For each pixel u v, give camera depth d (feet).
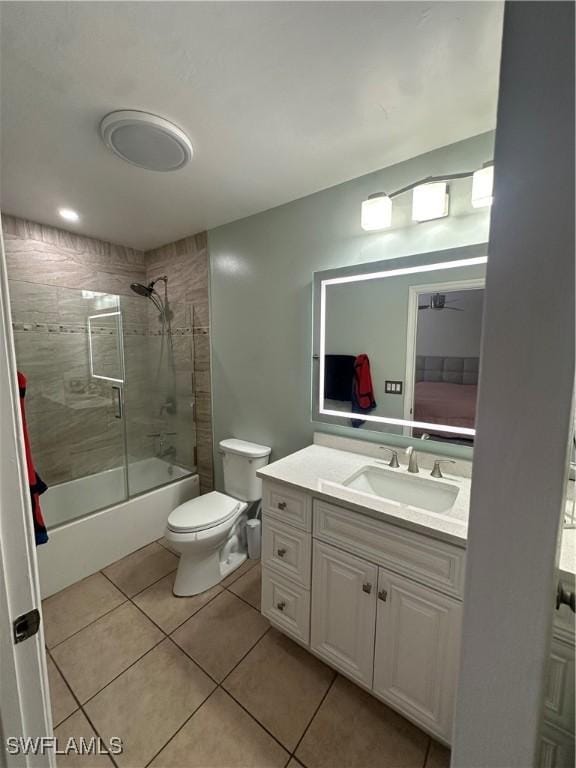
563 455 1.14
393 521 3.55
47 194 5.79
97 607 5.61
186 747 3.65
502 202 1.15
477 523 1.31
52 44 2.92
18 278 6.95
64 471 7.77
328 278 5.64
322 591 4.25
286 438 6.70
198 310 7.98
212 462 8.24
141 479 8.27
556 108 1.06
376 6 2.64
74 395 7.86
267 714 3.96
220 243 7.32
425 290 4.86
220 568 6.42
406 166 4.80
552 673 1.54
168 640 4.96
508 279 1.16
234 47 2.99
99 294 8.11
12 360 1.73
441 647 3.38
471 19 2.73
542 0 1.06
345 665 4.11
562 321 1.10
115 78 3.31
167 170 4.91
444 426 4.87
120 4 2.61
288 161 4.80
